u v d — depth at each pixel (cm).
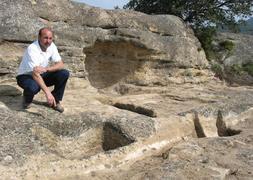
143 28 1168
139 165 618
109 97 975
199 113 841
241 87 1358
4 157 541
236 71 1759
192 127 809
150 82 1181
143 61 1169
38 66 662
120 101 948
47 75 702
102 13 1095
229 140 721
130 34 1105
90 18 1057
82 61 1007
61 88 714
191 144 694
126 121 712
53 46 696
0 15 877
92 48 1096
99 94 992
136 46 1122
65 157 608
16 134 602
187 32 1339
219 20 1633
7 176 513
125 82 1165
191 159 626
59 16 987
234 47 1867
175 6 1619
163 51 1188
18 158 548
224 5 1644
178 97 1042
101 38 1065
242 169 598
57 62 693
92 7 1095
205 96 1064
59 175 545
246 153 660
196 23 1664
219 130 856
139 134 682
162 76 1210
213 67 1645
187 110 861
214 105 910
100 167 582
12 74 866
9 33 873
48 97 655
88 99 887
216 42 1811
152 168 593
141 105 897
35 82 674
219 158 634
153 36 1175
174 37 1249
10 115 661
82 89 988
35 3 955
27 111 703
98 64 1138
